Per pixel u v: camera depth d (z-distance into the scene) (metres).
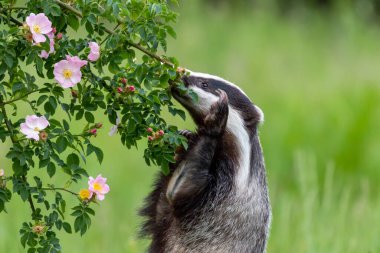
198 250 9.99
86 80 8.30
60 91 8.17
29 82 8.09
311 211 13.42
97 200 8.56
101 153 8.29
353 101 20.25
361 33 29.05
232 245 10.05
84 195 8.33
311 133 19.12
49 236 8.38
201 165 9.62
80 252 12.65
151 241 10.63
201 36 25.39
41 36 7.83
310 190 15.02
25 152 8.00
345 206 13.79
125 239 13.02
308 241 12.65
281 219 14.19
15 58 7.98
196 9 27.44
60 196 8.34
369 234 13.48
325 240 12.91
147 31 8.32
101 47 8.37
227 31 26.88
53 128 8.13
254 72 23.41
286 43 28.55
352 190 17.39
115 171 16.02
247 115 10.10
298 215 14.29
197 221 9.95
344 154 18.80
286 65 25.61
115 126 8.49
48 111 8.18
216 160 9.94
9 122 8.06
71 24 8.23
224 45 25.39
